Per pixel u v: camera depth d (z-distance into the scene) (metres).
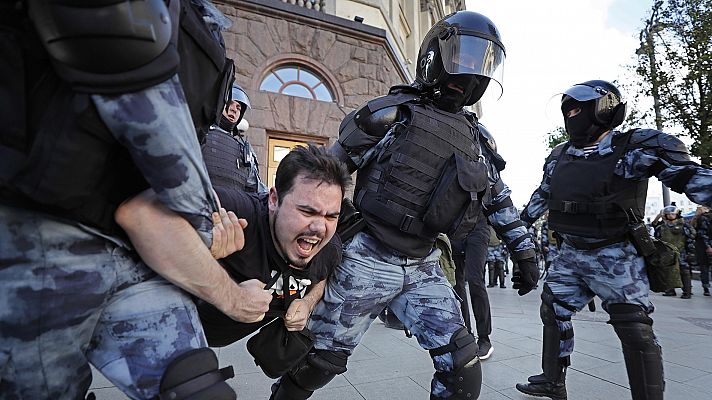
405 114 1.73
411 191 1.62
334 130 7.03
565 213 2.32
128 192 0.79
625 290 2.13
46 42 0.62
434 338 1.63
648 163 2.02
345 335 1.67
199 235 0.81
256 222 1.21
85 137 0.67
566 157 2.44
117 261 0.80
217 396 0.80
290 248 1.20
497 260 9.02
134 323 0.81
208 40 0.88
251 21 6.54
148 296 0.84
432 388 1.67
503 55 1.80
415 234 1.64
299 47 6.88
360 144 1.71
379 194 1.65
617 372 2.83
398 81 8.41
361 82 7.38
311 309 1.49
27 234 0.71
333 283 1.67
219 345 1.32
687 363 3.08
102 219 0.77
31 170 0.66
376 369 2.82
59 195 0.68
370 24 8.27
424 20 13.19
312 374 1.66
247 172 2.71
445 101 1.79
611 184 2.14
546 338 2.41
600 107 2.24
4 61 0.65
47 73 0.67
